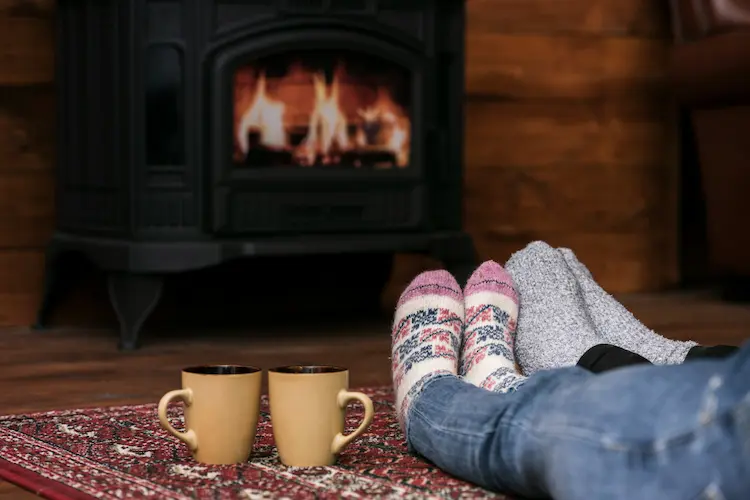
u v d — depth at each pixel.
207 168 2.34
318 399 1.18
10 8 2.69
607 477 0.84
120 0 2.32
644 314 2.93
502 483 1.02
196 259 2.31
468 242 2.58
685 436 0.81
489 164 3.22
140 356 2.25
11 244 2.72
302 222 2.42
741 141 3.07
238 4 2.35
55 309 2.73
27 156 2.72
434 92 2.53
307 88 2.44
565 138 3.30
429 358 1.25
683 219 3.56
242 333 2.62
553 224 3.31
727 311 3.01
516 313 1.39
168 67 2.32
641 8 3.35
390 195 2.48
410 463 1.20
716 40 3.04
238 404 1.19
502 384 1.25
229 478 1.14
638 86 3.36
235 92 2.38
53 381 1.95
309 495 1.07
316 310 2.98
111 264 2.34
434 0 2.50
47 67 2.72
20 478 1.16
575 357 1.33
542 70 3.26
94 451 1.29
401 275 3.11
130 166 2.32
